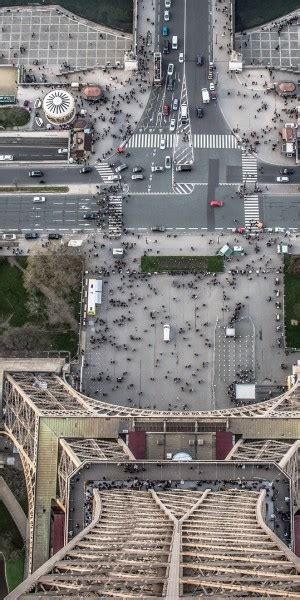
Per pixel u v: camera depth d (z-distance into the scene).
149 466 198.00
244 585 116.75
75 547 150.62
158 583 121.06
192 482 196.75
